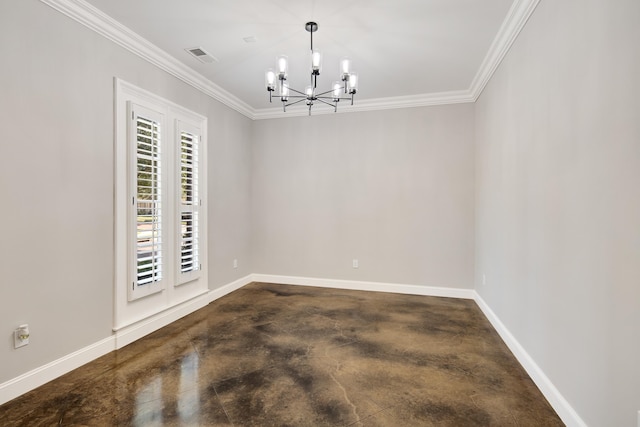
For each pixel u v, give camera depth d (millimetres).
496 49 3002
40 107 2174
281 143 5004
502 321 2994
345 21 2652
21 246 2072
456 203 4293
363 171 4656
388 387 2158
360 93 4301
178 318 3449
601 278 1508
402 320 3430
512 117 2719
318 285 4863
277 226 5035
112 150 2705
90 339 2518
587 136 1622
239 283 4750
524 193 2441
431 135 4371
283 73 2611
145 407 1929
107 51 2662
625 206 1347
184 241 3512
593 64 1571
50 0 2201
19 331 2043
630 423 1323
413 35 2861
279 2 2400
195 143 3699
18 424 1774
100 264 2602
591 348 1583
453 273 4316
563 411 1817
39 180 2174
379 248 4605
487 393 2092
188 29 2783
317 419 1828
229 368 2406
